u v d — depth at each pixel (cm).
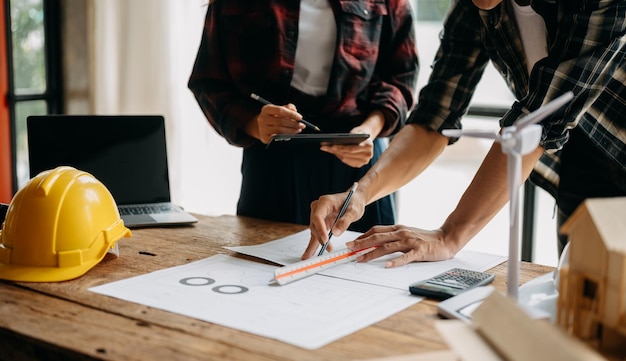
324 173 194
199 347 98
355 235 159
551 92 131
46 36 345
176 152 321
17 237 131
